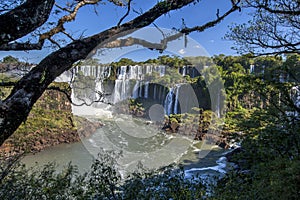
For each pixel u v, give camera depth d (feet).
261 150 17.37
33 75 4.71
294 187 11.61
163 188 8.29
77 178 9.71
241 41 16.84
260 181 12.41
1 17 4.04
